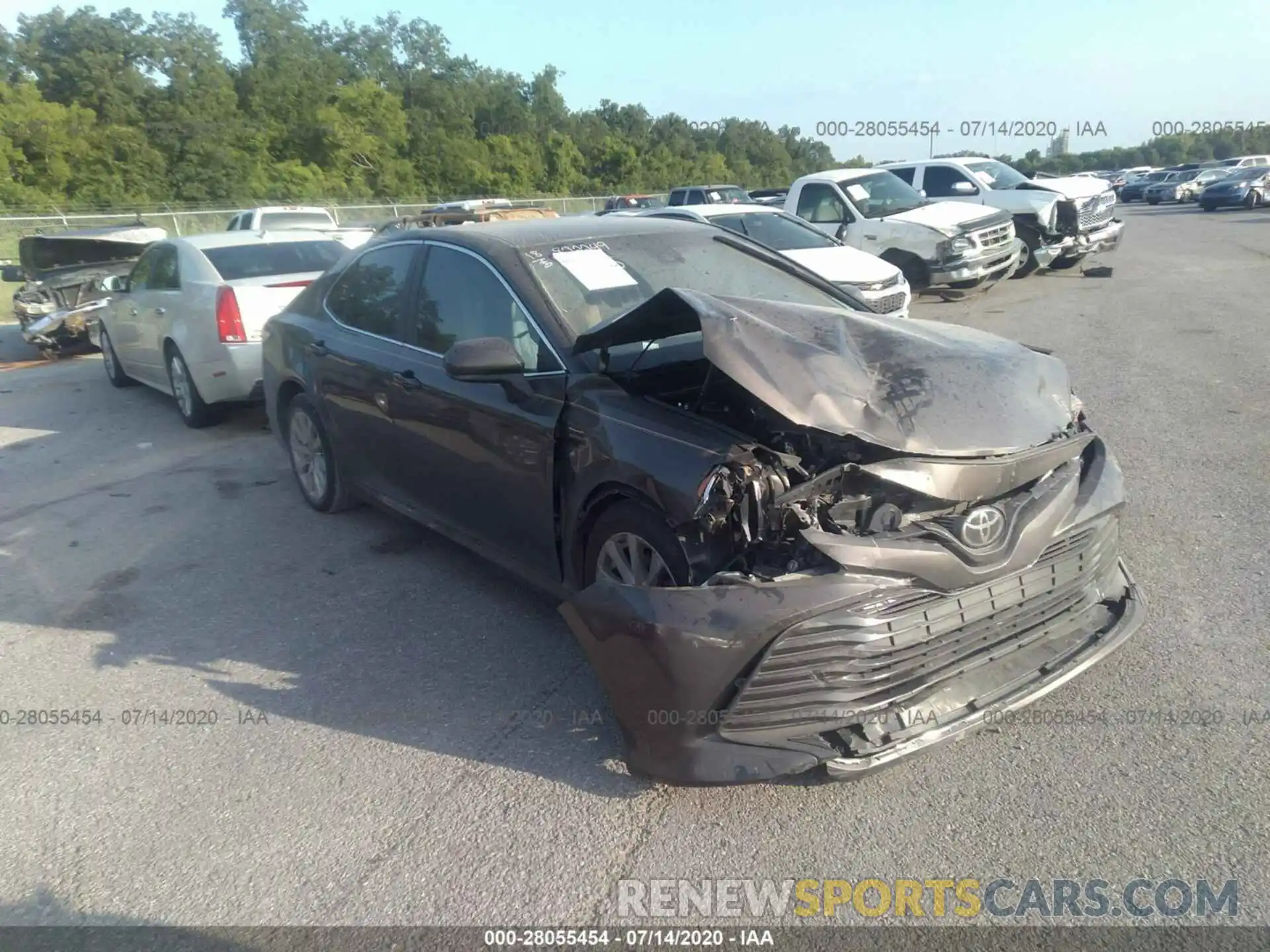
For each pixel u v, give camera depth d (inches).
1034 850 114.3
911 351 141.3
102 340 427.5
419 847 122.2
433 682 161.0
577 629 126.4
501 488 165.3
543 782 133.1
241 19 2773.1
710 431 130.0
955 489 122.7
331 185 1973.4
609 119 2628.0
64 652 180.9
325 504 242.2
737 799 127.1
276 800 133.3
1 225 1214.9
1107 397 301.0
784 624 113.7
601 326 151.1
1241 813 117.3
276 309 321.4
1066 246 586.9
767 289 183.2
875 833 119.2
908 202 546.9
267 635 181.3
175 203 1776.6
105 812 133.3
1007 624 128.1
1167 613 164.4
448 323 182.4
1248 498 211.3
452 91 2620.6
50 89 2068.2
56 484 287.1
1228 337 382.9
